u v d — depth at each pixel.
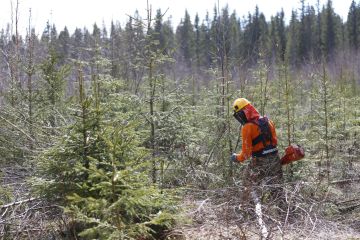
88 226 4.39
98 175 3.83
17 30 10.20
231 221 5.11
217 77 8.95
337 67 22.70
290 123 7.89
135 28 6.57
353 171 7.82
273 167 6.11
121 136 4.56
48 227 4.88
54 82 8.20
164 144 6.96
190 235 4.95
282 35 47.31
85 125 4.59
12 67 9.39
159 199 4.54
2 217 5.02
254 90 9.21
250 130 6.12
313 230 5.05
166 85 7.54
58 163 4.56
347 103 10.20
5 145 6.59
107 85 6.96
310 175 7.09
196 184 6.48
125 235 3.62
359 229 5.46
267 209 5.05
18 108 7.81
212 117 8.38
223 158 7.50
